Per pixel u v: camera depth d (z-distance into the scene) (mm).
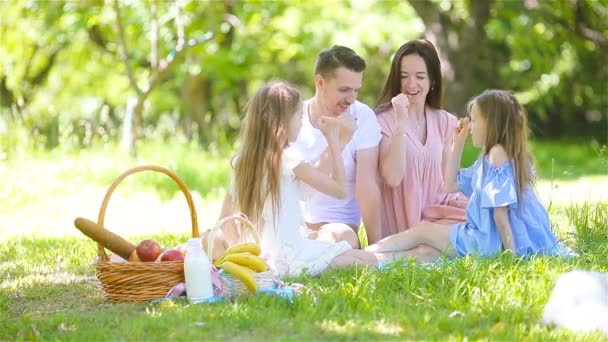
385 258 7156
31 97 26125
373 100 29828
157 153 16406
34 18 21922
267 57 27484
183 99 24281
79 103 26719
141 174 14422
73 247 8836
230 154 17922
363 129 7598
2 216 11422
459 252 7195
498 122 7090
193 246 6137
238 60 22812
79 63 26469
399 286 6332
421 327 5430
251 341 5223
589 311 5426
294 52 24562
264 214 6828
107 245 6402
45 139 16875
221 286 6180
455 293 5906
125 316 5840
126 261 6535
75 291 6863
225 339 5266
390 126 7734
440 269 6543
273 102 6742
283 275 6789
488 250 7109
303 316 5625
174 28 21094
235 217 6395
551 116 30234
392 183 7598
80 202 12391
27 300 6668
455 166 7504
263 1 21953
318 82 7441
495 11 23203
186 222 10852
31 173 13469
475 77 29219
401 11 24609
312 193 7641
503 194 6988
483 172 7137
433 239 7285
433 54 7863
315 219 7652
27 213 11648
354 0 24609
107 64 26250
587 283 5559
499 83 29359
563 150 24234
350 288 6180
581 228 8172
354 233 7340
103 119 17531
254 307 5867
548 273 6336
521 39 24984
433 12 20797
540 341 5172
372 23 24203
